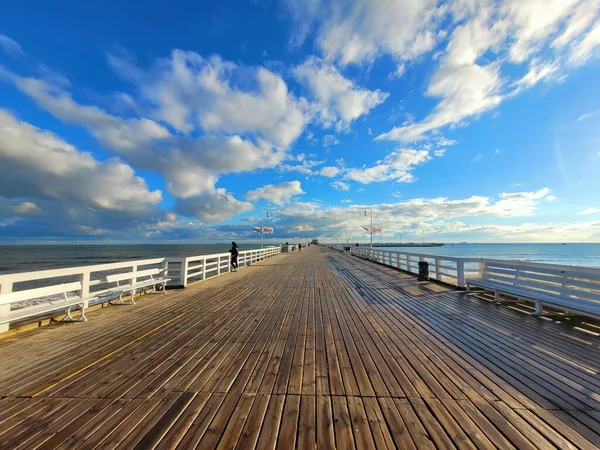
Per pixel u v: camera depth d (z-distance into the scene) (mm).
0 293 4250
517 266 6598
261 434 2156
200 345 4098
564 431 2201
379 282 10336
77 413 2439
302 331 4723
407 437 2127
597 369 3258
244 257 18141
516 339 4254
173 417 2377
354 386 2887
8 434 2172
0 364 3447
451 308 6234
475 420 2332
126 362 3506
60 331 4773
